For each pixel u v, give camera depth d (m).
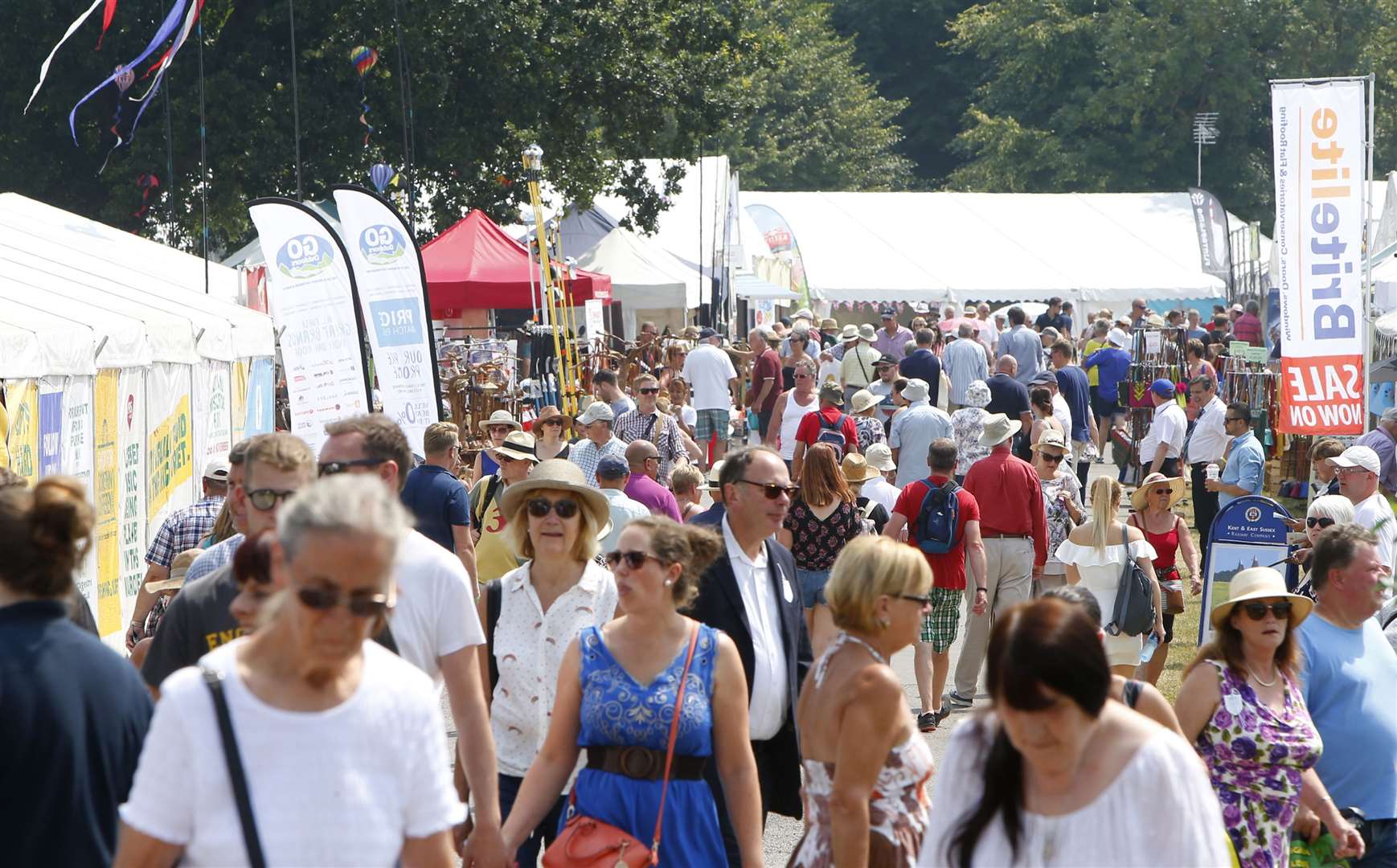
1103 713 7.96
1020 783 7.96
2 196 44.88
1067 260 106.31
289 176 74.50
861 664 10.95
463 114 77.69
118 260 41.59
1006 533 26.16
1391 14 151.38
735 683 12.09
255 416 39.97
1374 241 63.97
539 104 77.75
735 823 12.00
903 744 11.01
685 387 59.44
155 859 7.55
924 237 108.00
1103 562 23.17
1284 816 13.26
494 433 33.50
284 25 74.06
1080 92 161.38
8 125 71.56
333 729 7.61
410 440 30.75
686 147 85.12
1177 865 7.75
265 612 7.75
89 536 8.84
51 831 8.27
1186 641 31.50
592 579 14.34
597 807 11.73
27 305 26.81
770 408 56.12
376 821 7.66
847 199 112.50
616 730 11.79
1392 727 14.19
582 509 14.27
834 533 21.27
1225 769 13.22
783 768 14.05
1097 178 156.88
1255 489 35.44
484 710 11.59
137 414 28.62
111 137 72.25
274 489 10.97
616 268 74.81
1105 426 58.16
